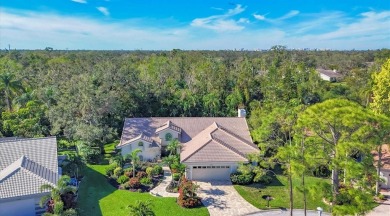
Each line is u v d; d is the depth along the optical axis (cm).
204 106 7231
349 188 2534
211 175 4403
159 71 9212
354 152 2653
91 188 4112
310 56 17400
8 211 3138
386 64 4331
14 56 13600
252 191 4062
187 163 4288
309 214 3547
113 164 4622
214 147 4484
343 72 13700
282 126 3997
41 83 8006
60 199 3142
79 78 6775
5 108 6938
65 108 5766
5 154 3794
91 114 5788
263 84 8088
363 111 2552
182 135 5338
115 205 3681
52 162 3803
